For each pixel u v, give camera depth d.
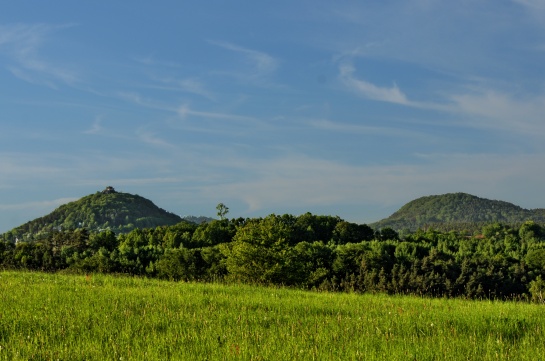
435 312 15.33
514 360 9.88
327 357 9.68
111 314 13.34
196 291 18.97
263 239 51.25
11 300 14.96
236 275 51.72
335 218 130.12
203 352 9.96
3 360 9.11
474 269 74.31
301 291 21.48
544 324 13.51
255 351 9.88
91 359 9.43
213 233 121.31
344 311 15.49
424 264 75.56
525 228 165.62
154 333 11.30
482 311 15.62
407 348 10.51
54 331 11.42
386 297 20.42
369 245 89.94
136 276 25.36
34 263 81.81
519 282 72.00
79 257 90.81
